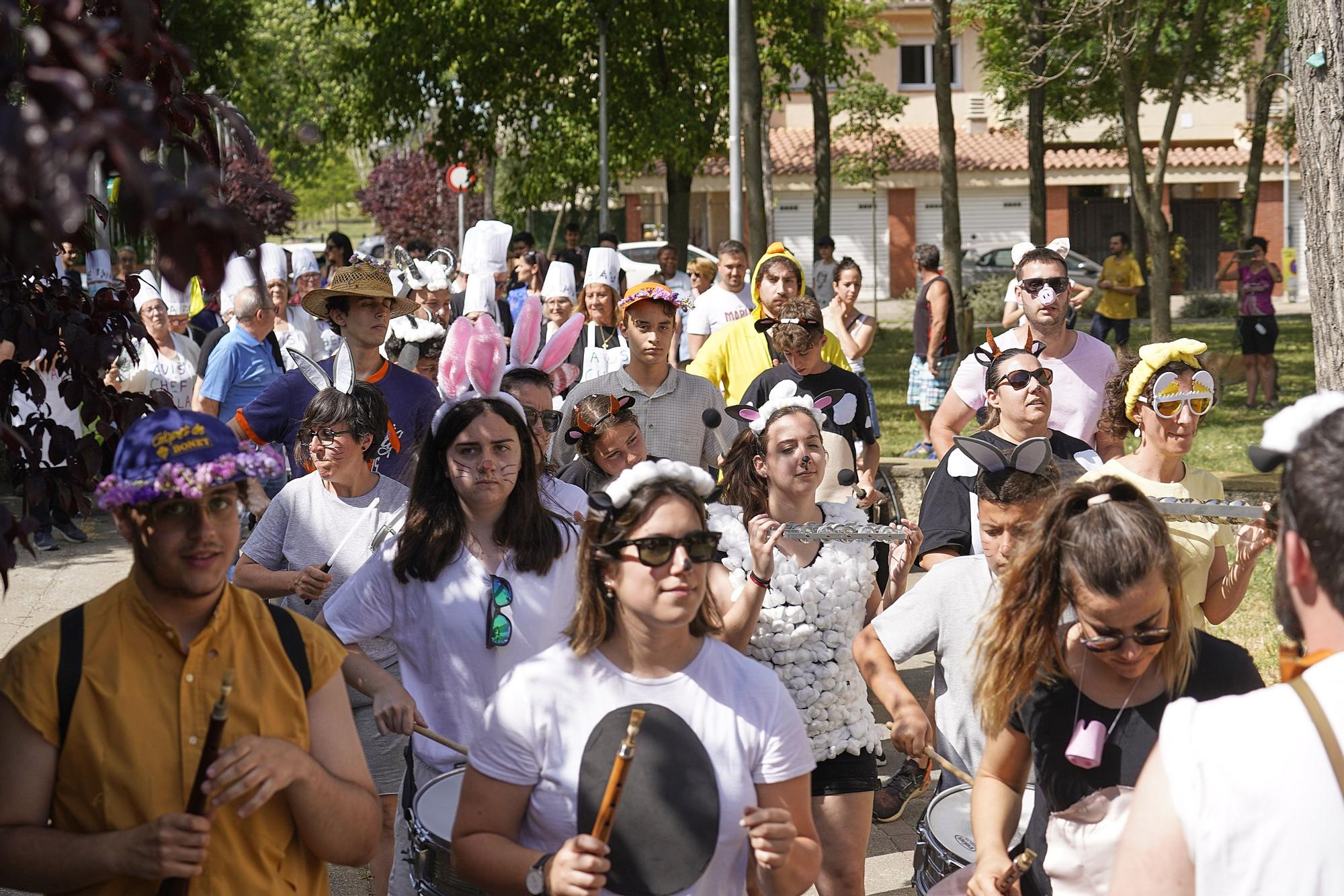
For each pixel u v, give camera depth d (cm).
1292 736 180
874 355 2309
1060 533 270
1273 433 193
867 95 3064
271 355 785
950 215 1742
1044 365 595
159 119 219
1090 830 274
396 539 390
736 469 432
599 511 270
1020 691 277
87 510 329
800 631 389
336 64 2438
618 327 888
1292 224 3941
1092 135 3966
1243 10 2205
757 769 273
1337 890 176
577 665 271
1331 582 181
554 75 2367
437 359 755
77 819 241
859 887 404
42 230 151
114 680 242
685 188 2372
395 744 425
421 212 4175
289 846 255
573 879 247
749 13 1688
